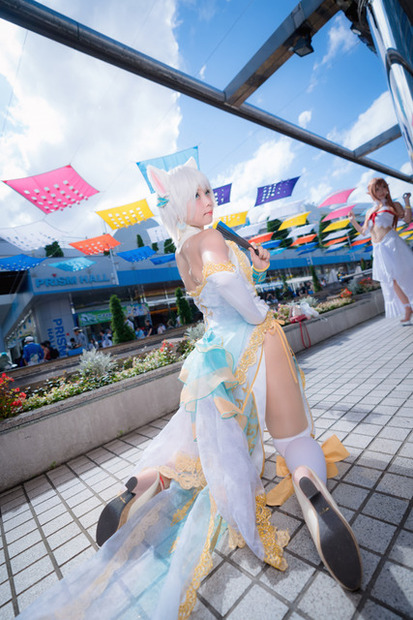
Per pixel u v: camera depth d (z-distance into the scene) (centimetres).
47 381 482
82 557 172
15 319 2433
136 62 295
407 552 118
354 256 3866
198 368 133
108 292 2084
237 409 128
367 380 334
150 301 2270
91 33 266
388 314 514
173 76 324
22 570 172
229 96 369
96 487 256
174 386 425
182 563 117
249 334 141
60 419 339
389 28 128
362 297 900
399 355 402
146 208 779
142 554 131
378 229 459
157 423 388
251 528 121
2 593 158
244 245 163
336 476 177
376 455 189
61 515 224
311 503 114
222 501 121
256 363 136
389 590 105
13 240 866
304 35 316
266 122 434
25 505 255
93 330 2027
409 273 449
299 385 144
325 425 248
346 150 599
